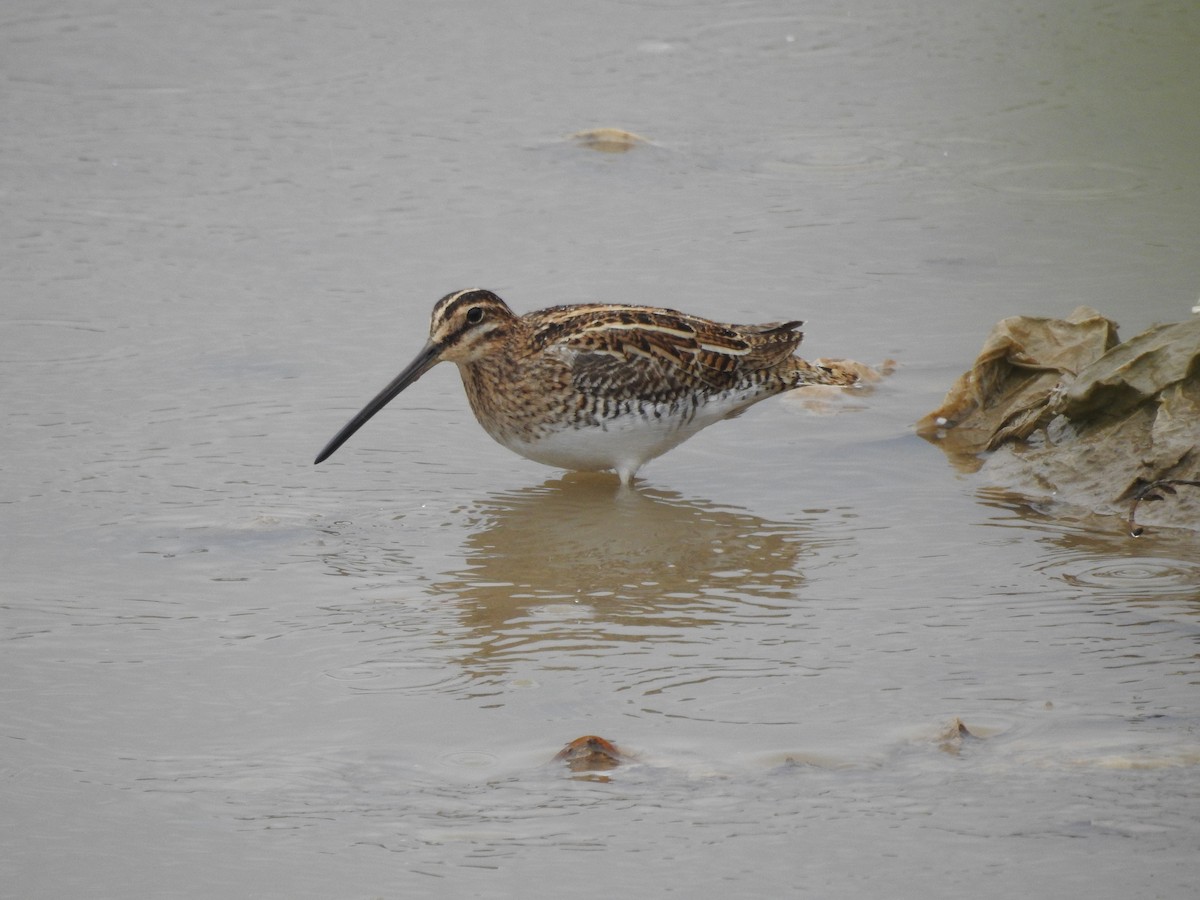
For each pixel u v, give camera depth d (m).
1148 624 10.05
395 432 13.91
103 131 19.73
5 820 8.04
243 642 10.09
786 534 11.88
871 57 22.06
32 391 13.91
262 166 18.94
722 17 23.27
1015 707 8.99
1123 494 11.98
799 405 14.47
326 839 7.85
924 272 16.39
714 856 7.61
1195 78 21.08
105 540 11.53
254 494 12.42
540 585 11.06
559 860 7.62
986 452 13.23
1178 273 15.98
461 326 13.08
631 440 13.22
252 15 23.16
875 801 8.03
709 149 19.47
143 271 16.41
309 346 15.01
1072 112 20.31
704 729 8.88
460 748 8.76
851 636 10.08
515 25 23.00
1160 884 7.27
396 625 10.38
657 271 16.44
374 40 22.50
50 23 22.67
